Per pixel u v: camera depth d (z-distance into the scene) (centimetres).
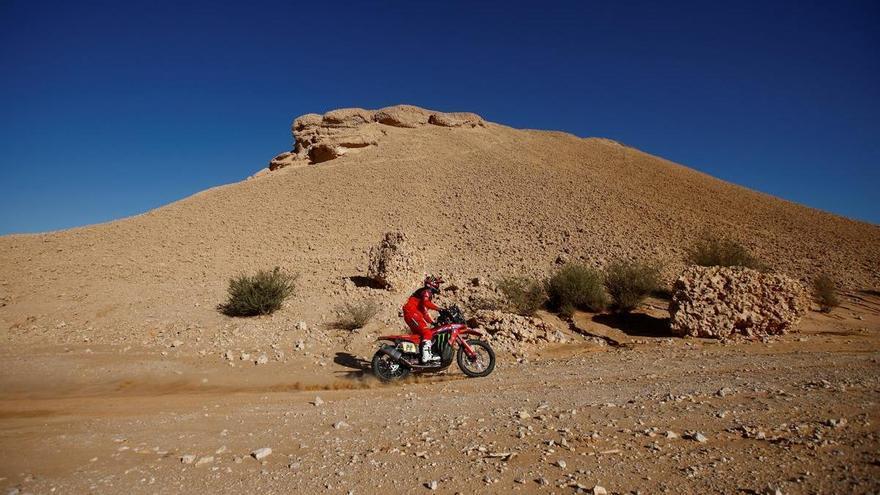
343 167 4594
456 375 913
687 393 617
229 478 419
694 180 4378
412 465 422
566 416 544
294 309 1434
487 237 2700
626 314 1392
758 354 947
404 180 4097
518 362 1014
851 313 1466
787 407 513
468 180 4050
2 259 2391
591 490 348
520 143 5500
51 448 517
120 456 488
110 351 1145
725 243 2016
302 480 404
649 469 381
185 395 842
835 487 325
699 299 1191
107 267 2234
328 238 2848
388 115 5816
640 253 2222
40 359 1080
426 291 906
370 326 1261
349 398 759
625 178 4150
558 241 2538
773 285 1188
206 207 3697
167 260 2416
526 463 409
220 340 1202
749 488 333
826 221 3278
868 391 562
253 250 2642
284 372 983
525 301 1368
